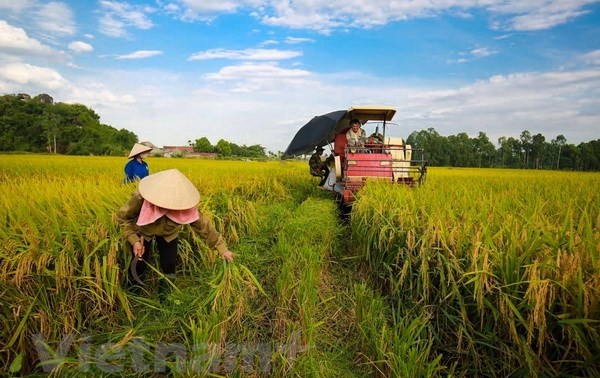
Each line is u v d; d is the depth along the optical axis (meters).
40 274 3.51
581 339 2.82
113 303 3.81
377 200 6.05
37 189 6.07
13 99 97.06
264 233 6.58
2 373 3.12
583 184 9.83
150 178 3.99
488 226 4.00
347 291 4.85
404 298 4.37
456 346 3.62
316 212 7.52
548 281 3.01
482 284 3.31
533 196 6.79
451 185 9.58
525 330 3.26
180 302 3.71
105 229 4.24
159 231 4.10
